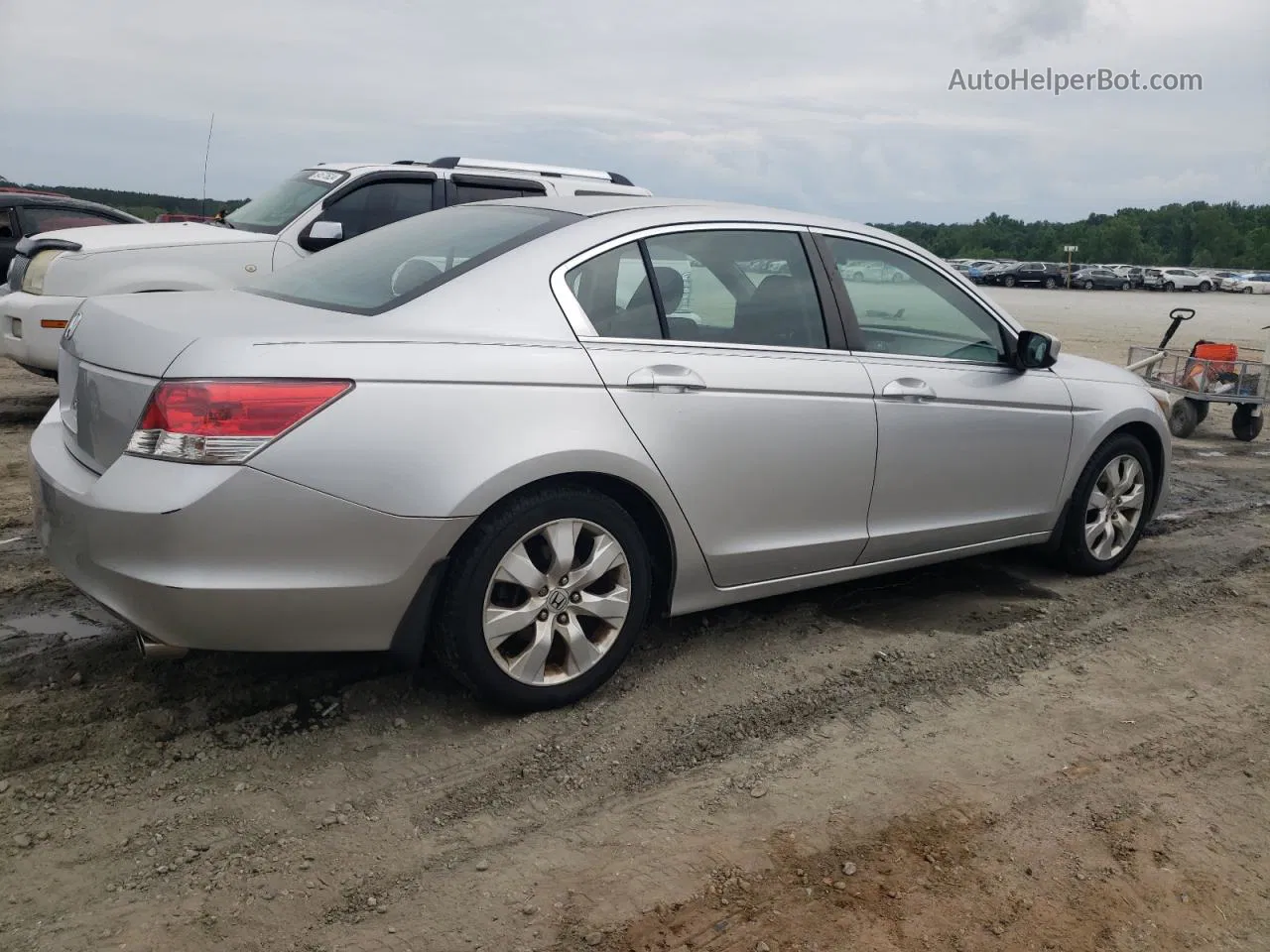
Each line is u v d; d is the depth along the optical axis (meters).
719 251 3.83
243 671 3.61
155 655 3.10
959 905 2.58
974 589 4.91
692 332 3.68
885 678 3.87
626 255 3.60
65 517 2.98
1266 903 2.66
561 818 2.89
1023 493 4.69
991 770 3.25
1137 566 5.38
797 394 3.82
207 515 2.78
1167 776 3.26
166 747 3.12
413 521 2.99
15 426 7.73
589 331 3.43
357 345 2.99
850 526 4.09
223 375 2.80
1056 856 2.81
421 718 3.37
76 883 2.51
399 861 2.66
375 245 3.91
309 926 2.41
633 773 3.13
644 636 4.11
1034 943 2.46
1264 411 11.66
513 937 2.40
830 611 4.52
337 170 8.56
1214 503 6.92
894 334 4.27
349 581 2.97
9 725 3.19
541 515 3.25
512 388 3.18
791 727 3.46
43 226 10.98
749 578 3.88
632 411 3.41
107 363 3.04
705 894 2.58
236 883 2.54
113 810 2.80
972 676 3.93
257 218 8.59
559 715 3.43
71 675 3.54
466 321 3.24
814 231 4.13
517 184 8.88
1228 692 3.90
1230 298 59.53
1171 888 2.70
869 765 3.24
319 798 2.91
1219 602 4.89
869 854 2.78
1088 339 20.95
